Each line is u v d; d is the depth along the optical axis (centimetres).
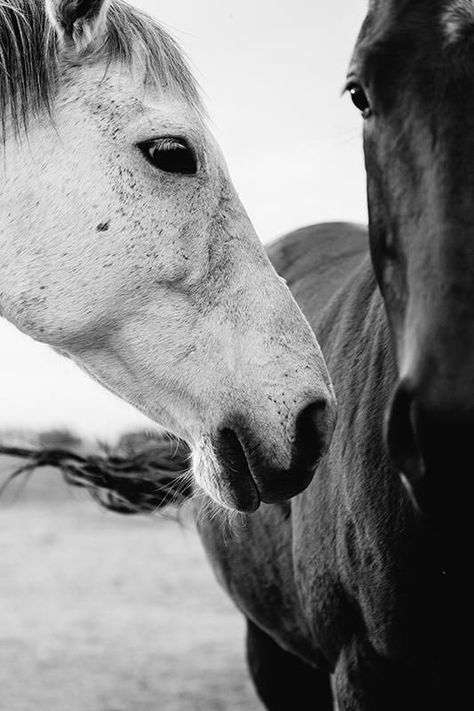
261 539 328
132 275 272
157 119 271
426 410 178
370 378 267
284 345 270
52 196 274
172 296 275
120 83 277
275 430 263
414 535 239
